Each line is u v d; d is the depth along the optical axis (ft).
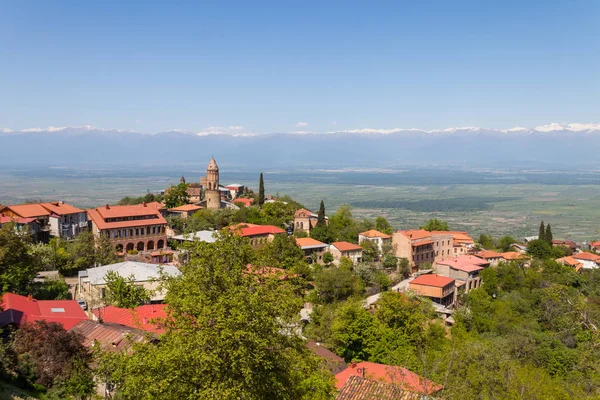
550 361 267.39
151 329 172.04
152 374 101.71
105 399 133.28
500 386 176.96
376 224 639.35
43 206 449.48
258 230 468.75
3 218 399.65
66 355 144.87
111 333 174.19
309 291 370.53
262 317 104.47
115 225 440.86
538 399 171.42
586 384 184.24
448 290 397.60
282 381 110.93
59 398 136.98
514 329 317.63
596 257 545.44
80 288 302.04
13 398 125.90
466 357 201.26
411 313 292.20
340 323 265.34
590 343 216.13
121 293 252.21
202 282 112.27
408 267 466.70
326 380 150.82
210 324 104.42
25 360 142.61
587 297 410.93
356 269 411.95
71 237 447.42
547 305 359.66
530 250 561.84
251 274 116.57
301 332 254.68
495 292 431.43
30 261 287.07
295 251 404.98
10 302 211.00
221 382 99.91
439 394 155.74
